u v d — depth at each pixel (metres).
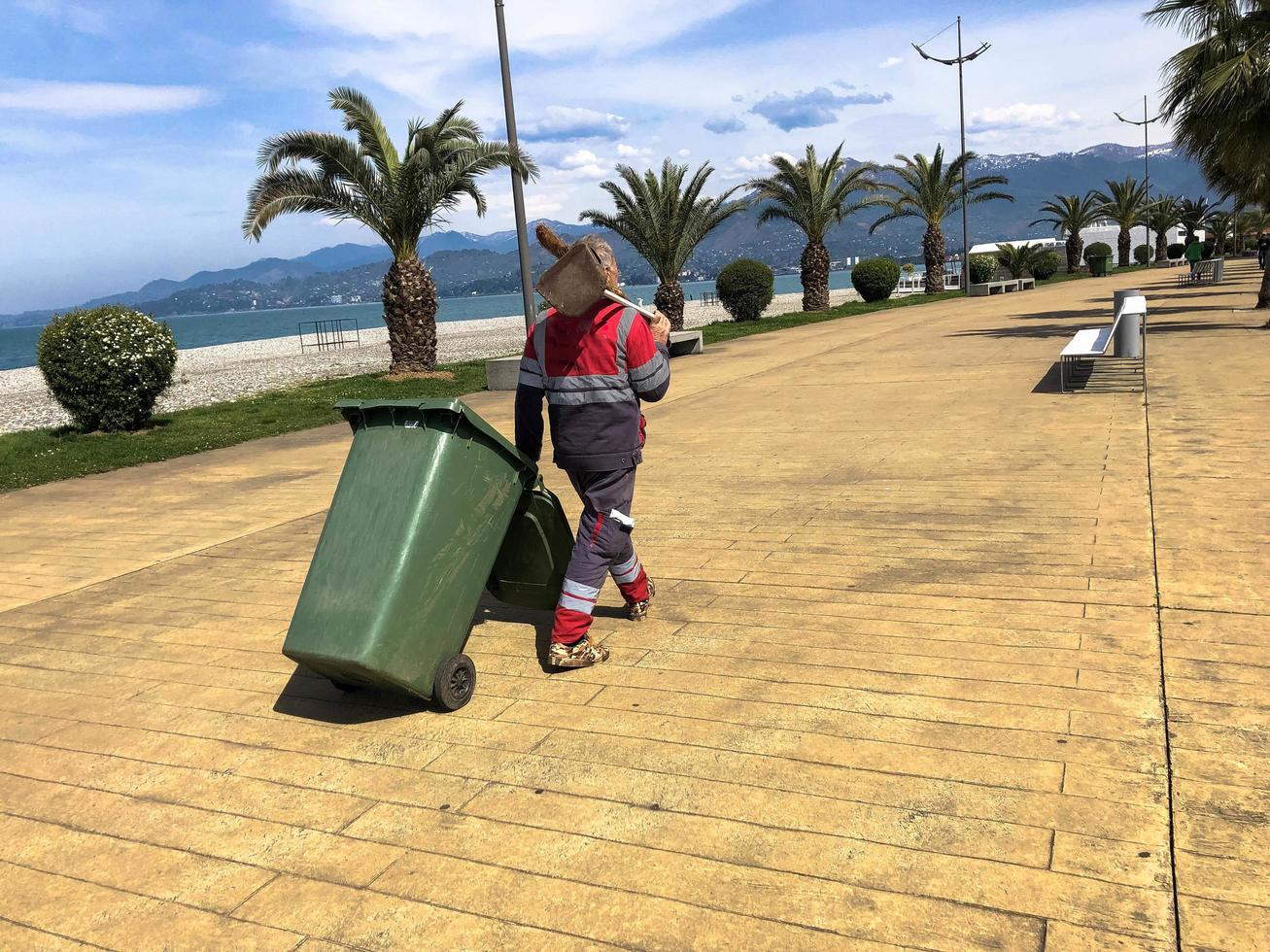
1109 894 2.22
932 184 45.22
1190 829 2.45
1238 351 12.78
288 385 22.89
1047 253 57.34
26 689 4.09
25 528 7.62
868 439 8.52
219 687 3.97
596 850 2.56
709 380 14.60
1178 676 3.31
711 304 58.47
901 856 2.42
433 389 17.08
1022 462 6.99
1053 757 2.85
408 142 18.44
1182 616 3.85
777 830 2.58
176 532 7.08
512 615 4.61
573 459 3.62
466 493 3.48
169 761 3.31
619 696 3.53
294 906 2.42
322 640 3.26
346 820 2.82
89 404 13.69
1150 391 9.86
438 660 3.41
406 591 3.29
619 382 3.53
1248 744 2.84
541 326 3.63
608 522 3.70
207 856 2.69
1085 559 4.68
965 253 43.56
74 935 2.36
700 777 2.89
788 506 6.27
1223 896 2.19
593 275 3.35
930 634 3.87
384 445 3.49
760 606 4.37
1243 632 3.65
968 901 2.23
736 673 3.64
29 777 3.25
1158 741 2.89
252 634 4.61
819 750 3.00
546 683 3.71
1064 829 2.49
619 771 2.97
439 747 3.24
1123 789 2.65
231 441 12.20
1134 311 10.93
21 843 2.83
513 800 2.85
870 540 5.31
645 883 2.39
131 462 10.88
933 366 13.84
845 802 2.69
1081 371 11.76
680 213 28.39
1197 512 5.33
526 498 3.86
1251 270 42.72
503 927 2.27
